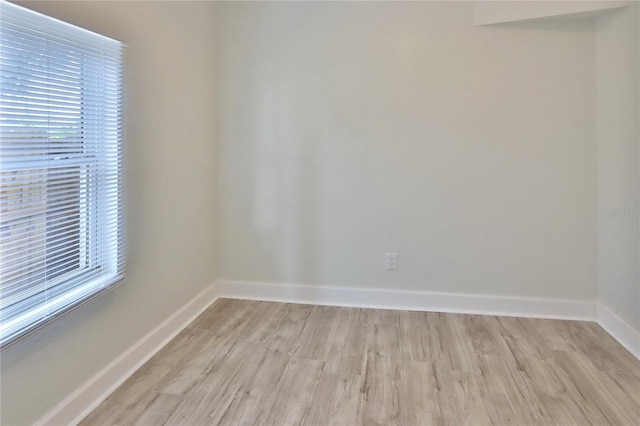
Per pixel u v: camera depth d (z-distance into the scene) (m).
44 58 1.43
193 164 2.69
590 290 2.64
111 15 1.82
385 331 2.50
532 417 1.67
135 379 1.95
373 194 2.87
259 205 3.03
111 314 1.88
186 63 2.55
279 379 1.96
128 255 2.00
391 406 1.75
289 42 2.89
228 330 2.52
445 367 2.06
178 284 2.51
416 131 2.78
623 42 2.27
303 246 3.00
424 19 2.71
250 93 2.98
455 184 2.76
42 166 1.44
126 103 1.95
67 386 1.61
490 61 2.65
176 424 1.63
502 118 2.66
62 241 1.54
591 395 1.81
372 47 2.79
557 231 2.66
